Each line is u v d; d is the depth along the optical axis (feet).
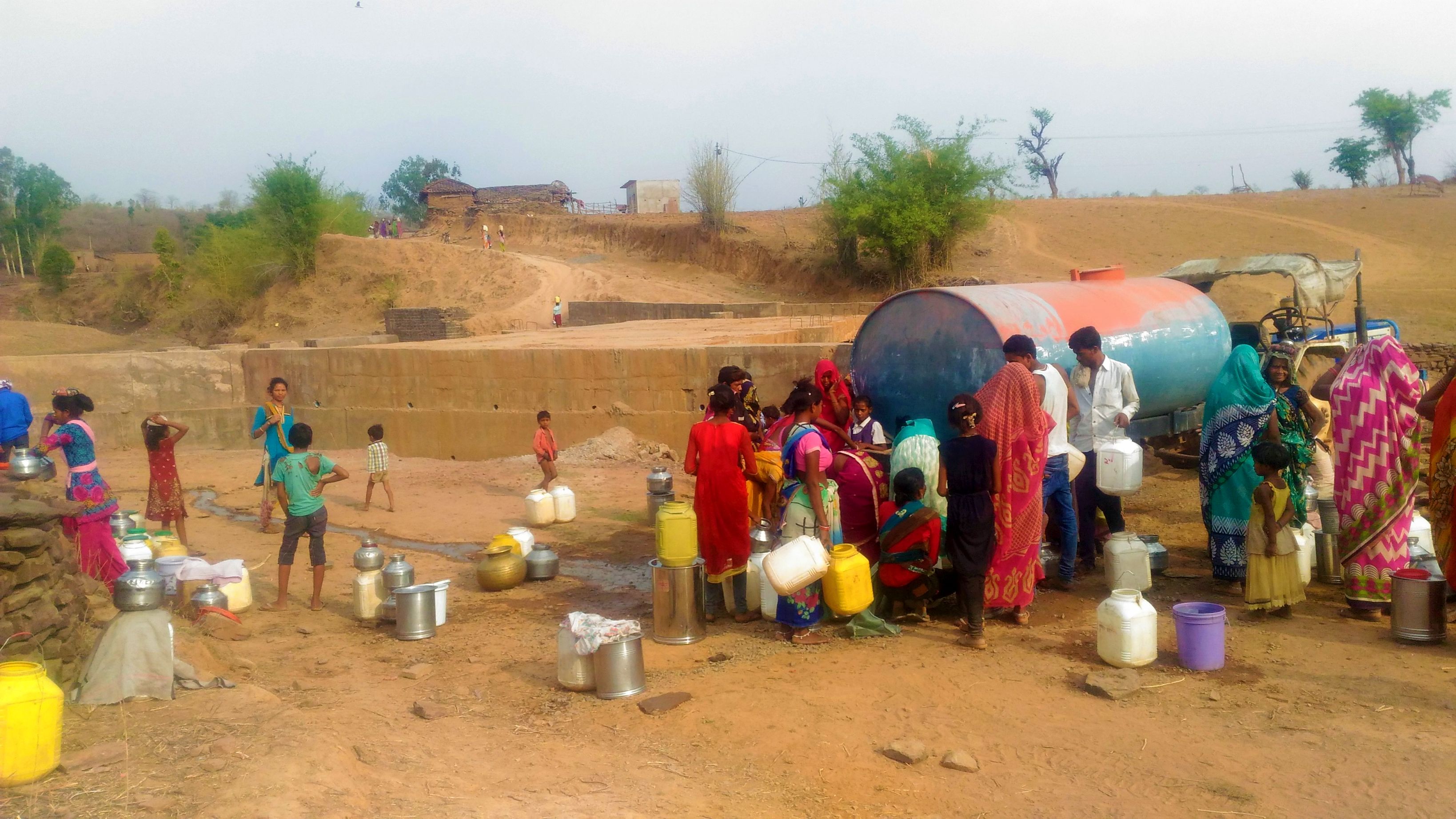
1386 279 132.26
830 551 23.49
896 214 151.74
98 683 17.04
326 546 36.27
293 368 64.23
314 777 13.82
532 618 26.63
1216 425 26.23
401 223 374.84
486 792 14.79
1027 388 23.32
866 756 16.79
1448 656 20.56
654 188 263.70
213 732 15.42
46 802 12.67
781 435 28.04
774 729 17.88
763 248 181.68
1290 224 168.45
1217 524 26.30
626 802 14.76
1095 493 27.81
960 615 24.97
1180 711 18.19
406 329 153.69
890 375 28.71
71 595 18.66
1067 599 25.93
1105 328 29.71
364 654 23.63
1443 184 202.69
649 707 18.94
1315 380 40.68
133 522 29.37
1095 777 15.79
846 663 21.42
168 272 227.81
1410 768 15.49
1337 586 26.43
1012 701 18.94
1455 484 22.76
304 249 196.75
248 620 26.76
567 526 38.24
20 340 163.43
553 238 231.09
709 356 53.16
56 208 364.79
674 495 38.88
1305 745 16.53
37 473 24.79
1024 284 30.91
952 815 14.80
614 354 55.83
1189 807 14.70
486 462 54.34
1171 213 184.75
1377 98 252.01
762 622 24.97
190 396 64.28
